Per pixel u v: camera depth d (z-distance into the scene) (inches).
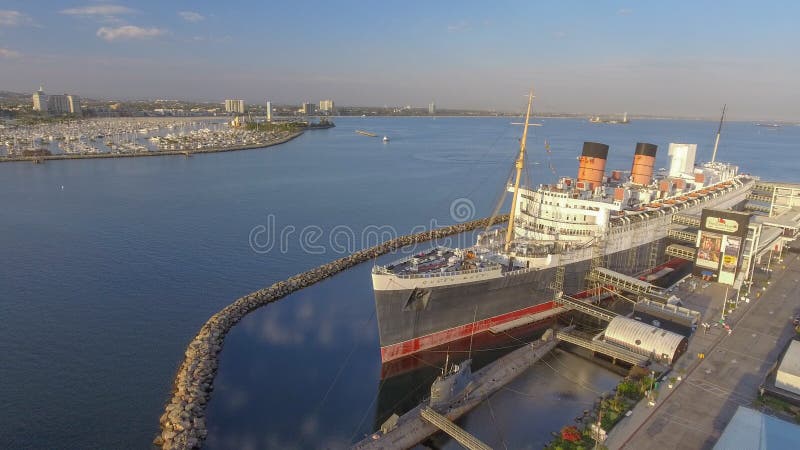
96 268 2837.1
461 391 1606.8
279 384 1738.4
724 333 1910.7
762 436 1177.4
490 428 1480.1
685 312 2000.5
